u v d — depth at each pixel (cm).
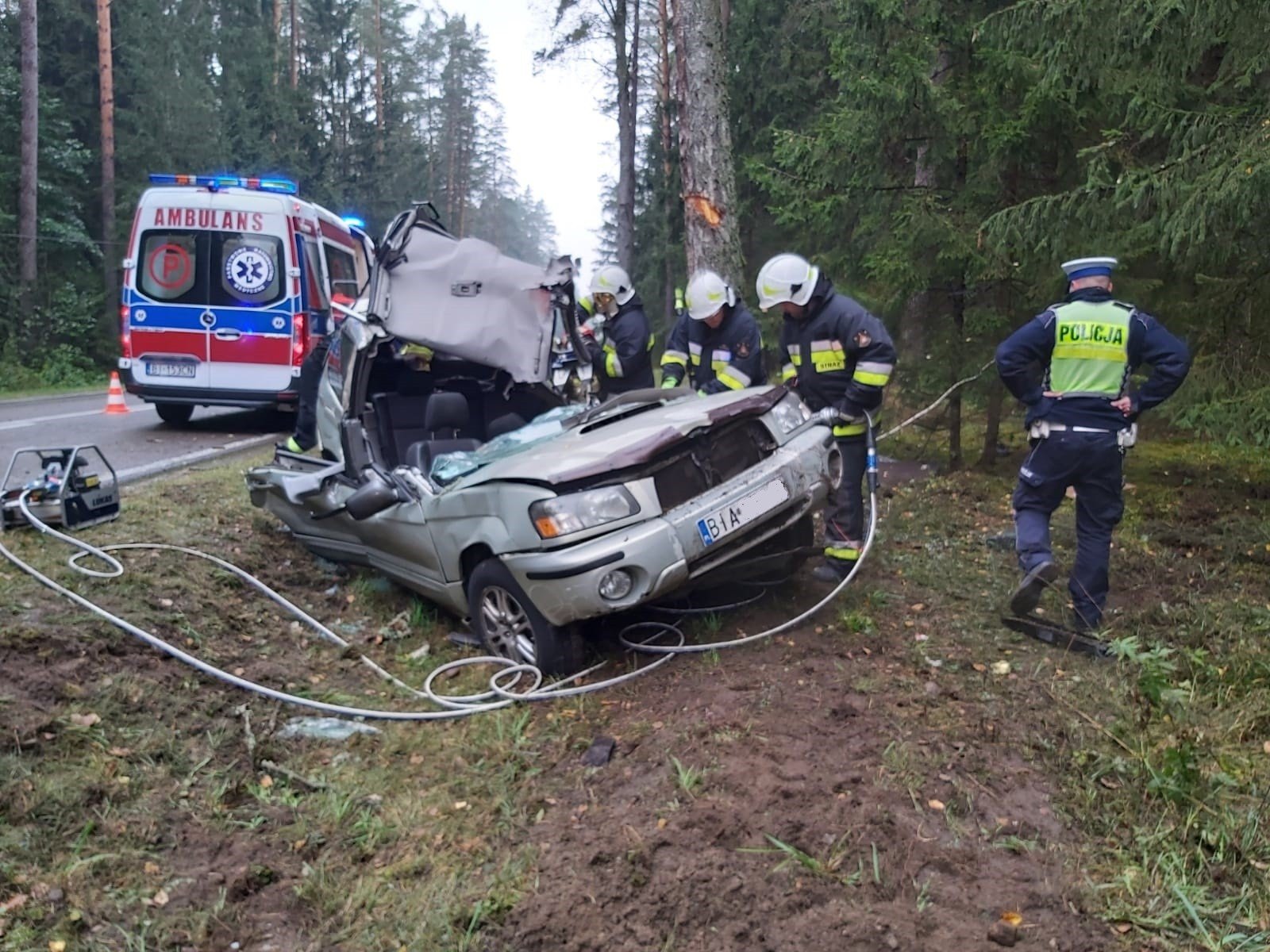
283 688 423
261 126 3491
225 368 1055
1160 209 636
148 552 525
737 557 449
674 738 356
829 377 530
